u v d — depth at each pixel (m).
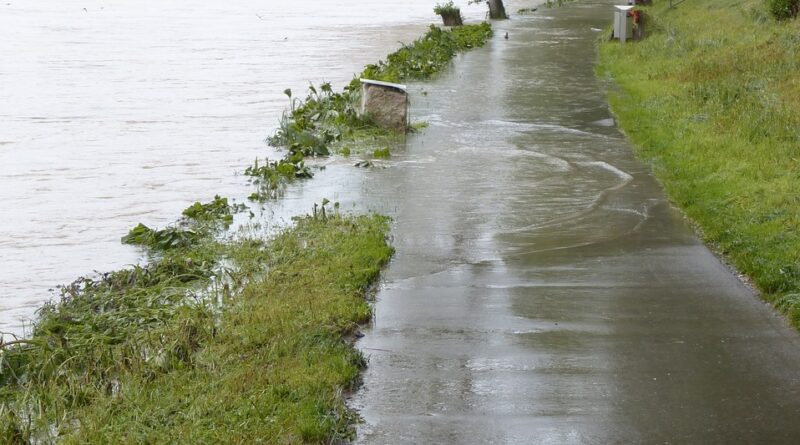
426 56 42.88
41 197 22.75
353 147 26.52
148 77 43.94
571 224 18.45
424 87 36.22
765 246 15.88
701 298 14.37
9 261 17.98
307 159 25.30
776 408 10.83
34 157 27.28
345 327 13.13
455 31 54.84
